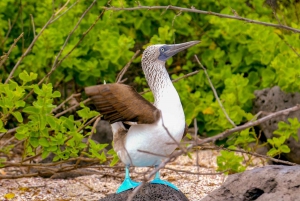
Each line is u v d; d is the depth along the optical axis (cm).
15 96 972
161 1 1413
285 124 1165
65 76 1409
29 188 1109
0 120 989
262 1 1487
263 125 1302
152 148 828
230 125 1273
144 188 873
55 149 1005
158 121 812
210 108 1306
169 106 834
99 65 1366
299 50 1330
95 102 809
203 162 1264
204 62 1447
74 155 1028
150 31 1442
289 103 1285
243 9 1487
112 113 812
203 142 643
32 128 995
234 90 1314
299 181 771
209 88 1428
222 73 1382
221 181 1142
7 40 1413
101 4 1427
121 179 1173
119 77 1158
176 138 828
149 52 867
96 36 1376
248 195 798
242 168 1095
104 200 867
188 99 1342
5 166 1086
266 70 1350
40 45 1317
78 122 1058
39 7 1482
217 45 1470
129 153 844
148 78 866
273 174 795
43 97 981
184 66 1442
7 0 1411
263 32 1362
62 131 1013
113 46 1327
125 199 859
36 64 1336
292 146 1235
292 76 1240
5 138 1388
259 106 1341
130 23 1484
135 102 808
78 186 1130
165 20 1463
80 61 1336
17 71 1369
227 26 1394
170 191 873
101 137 1321
